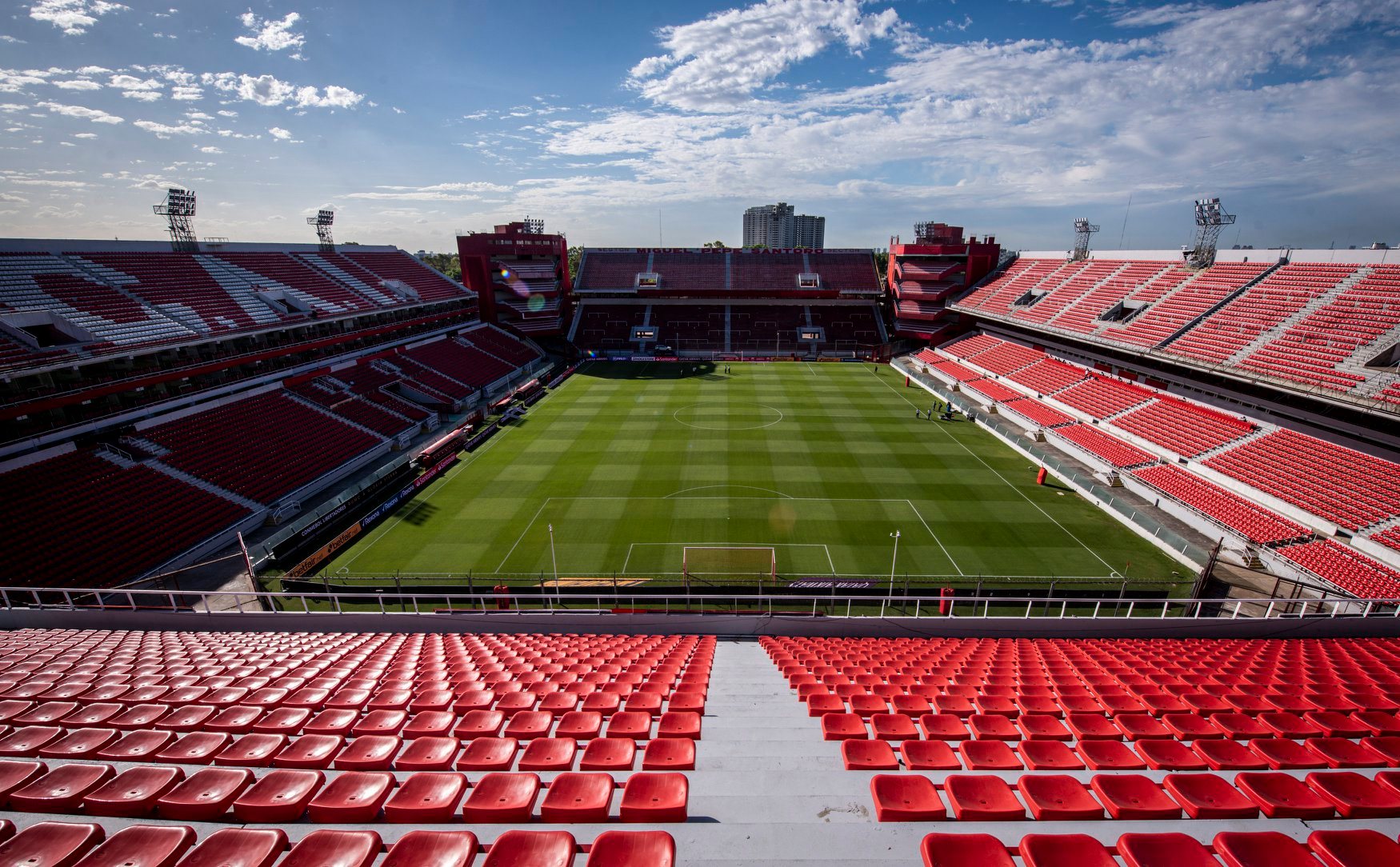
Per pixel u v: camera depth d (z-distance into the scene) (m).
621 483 37.91
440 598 24.97
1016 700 11.65
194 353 39.12
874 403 56.00
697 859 6.04
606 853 5.74
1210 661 16.08
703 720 11.17
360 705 11.47
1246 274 43.34
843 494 35.91
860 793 7.50
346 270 60.03
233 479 34.16
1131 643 18.97
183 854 6.09
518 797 7.01
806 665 15.89
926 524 32.16
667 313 85.75
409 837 5.87
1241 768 8.45
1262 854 5.75
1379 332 31.78
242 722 10.00
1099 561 28.31
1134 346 42.66
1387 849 5.78
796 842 6.30
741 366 72.94
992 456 42.22
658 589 26.14
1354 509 27.30
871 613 24.30
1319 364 32.25
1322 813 6.82
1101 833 6.48
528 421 51.31
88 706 10.49
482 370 63.03
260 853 5.89
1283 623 20.30
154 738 9.25
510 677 13.81
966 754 8.46
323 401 45.47
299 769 8.20
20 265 35.94
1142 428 39.78
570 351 77.38
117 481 30.53
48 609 21.17
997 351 62.84
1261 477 31.47
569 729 9.87
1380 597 22.77
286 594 21.44
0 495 26.95
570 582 26.64
